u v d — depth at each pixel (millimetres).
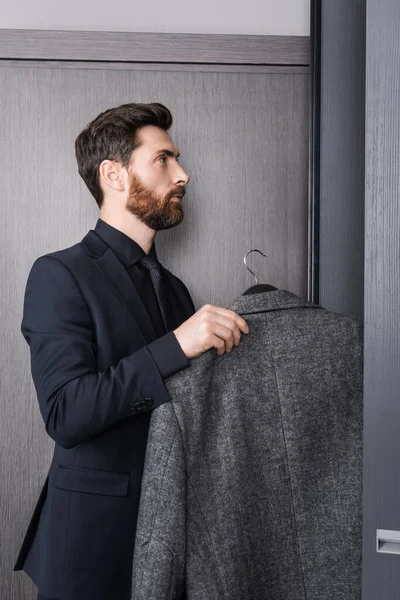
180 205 1469
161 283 1453
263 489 1107
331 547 1113
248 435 1101
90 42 1786
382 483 1013
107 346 1250
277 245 1837
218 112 1823
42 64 1796
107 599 1188
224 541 1049
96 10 1806
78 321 1228
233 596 1044
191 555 1021
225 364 1104
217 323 1087
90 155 1455
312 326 1144
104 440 1229
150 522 1009
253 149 1831
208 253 1837
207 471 1062
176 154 1467
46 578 1189
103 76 1806
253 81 1824
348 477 1124
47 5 1798
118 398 1096
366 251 1019
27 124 1798
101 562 1190
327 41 1718
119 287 1319
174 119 1816
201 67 1814
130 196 1417
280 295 1154
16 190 1799
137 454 1251
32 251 1804
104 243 1393
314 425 1125
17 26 1795
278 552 1106
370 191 1016
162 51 1795
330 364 1138
